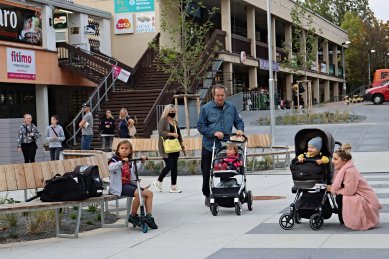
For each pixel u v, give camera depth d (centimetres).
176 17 3891
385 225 930
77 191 926
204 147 1148
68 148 2919
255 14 5147
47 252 842
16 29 3002
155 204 1255
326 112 3525
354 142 2609
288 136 2862
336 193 911
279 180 1623
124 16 3906
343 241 824
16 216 1066
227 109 1144
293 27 5875
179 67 3275
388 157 2148
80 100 3616
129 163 1006
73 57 3334
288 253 767
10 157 2278
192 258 766
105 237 934
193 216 1088
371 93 4694
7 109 2995
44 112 3200
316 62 6506
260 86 5575
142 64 3603
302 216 929
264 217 1044
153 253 805
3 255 834
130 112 3177
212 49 3794
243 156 1105
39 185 1094
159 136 1457
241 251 792
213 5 4528
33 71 3089
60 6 3334
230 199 1069
